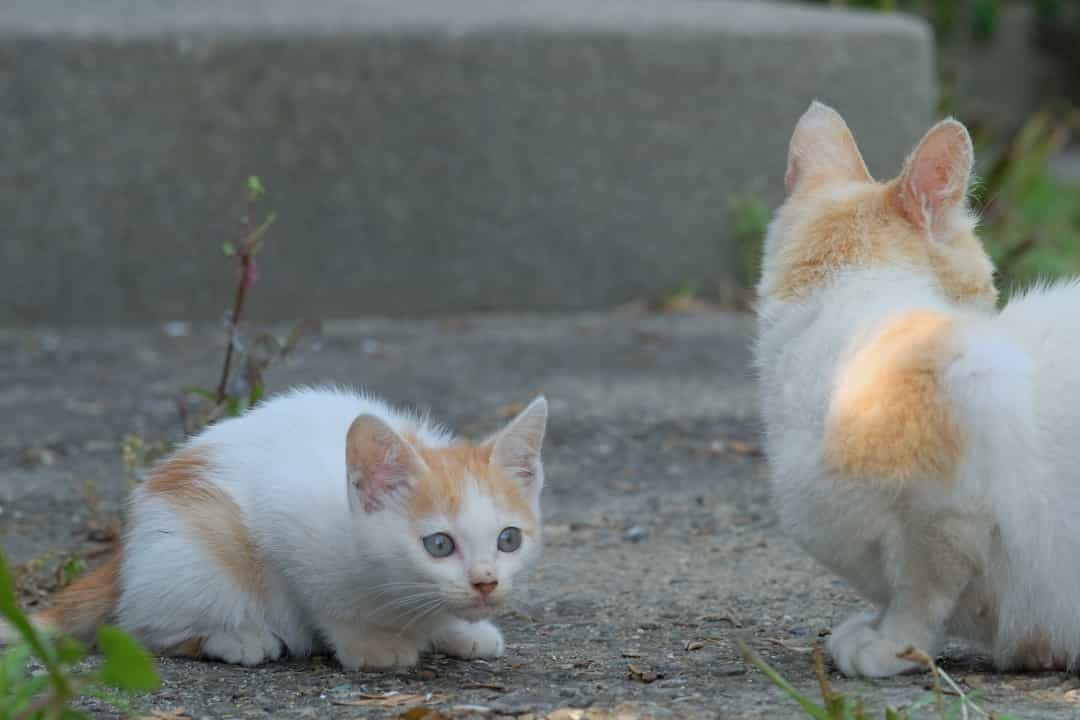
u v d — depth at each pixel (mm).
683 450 11789
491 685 6414
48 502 10195
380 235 17297
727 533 9562
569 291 17844
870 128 18234
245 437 7211
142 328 16703
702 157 17953
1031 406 5992
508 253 17641
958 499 5938
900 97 18266
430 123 17234
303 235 17094
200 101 16734
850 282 6586
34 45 16359
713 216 18062
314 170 17047
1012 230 20484
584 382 14039
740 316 17422
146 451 9766
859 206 6762
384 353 15227
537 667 6793
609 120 17672
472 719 5809
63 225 16625
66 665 6270
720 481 10922
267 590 6852
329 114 17000
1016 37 32281
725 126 17953
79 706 6188
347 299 17312
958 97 29875
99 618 7074
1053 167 28000
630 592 8266
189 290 16969
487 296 17656
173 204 16812
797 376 6430
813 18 18469
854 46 18078
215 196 16891
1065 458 5953
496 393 13562
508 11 17938
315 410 7371
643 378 14234
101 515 9695
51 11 17094
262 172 16938
